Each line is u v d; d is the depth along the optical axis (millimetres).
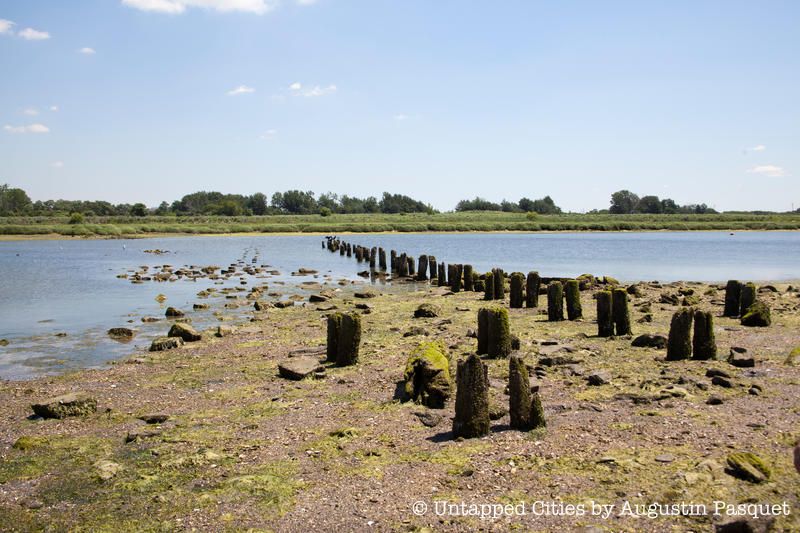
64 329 27172
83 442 12820
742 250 78938
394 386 16141
